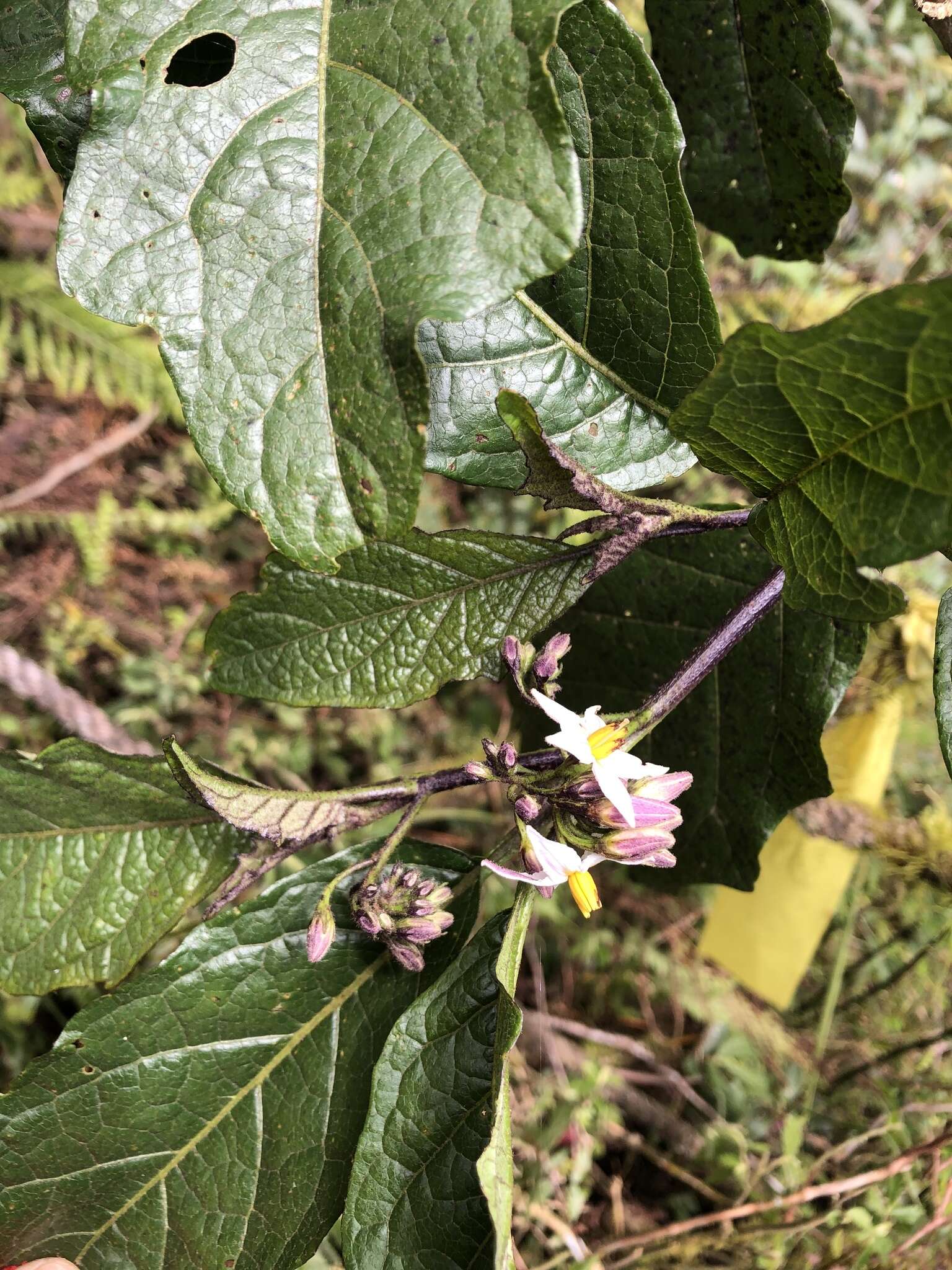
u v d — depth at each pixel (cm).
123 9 16
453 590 20
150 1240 20
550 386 19
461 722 60
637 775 17
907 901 47
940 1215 34
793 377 14
